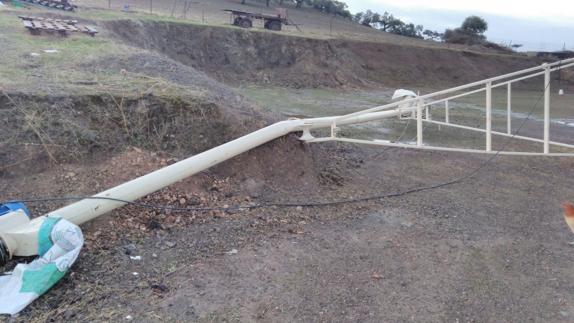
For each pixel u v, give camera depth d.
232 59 22.88
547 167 9.83
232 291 4.52
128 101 6.97
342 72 25.34
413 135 12.27
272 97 19.05
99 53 10.90
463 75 31.09
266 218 6.20
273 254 5.30
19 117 6.24
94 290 4.35
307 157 7.95
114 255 4.95
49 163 6.05
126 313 4.07
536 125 15.77
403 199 7.44
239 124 7.63
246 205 6.45
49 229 4.55
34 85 7.15
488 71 32.84
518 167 9.72
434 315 4.36
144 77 8.57
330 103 18.28
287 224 6.12
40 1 19.31
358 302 4.50
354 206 6.96
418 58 30.56
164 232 5.55
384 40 34.53
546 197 7.95
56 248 4.45
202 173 6.70
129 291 4.38
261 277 4.80
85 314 4.02
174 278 4.66
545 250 5.88
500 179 8.87
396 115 9.94
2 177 5.75
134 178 6.19
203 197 6.38
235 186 6.81
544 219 6.95
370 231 6.14
